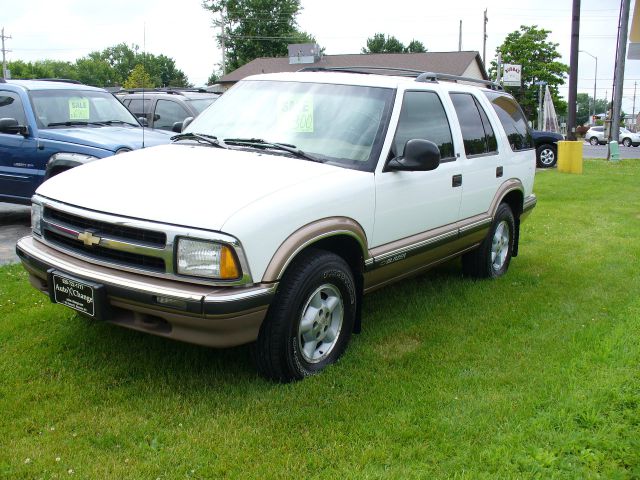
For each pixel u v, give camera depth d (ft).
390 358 14.29
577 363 13.76
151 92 39.34
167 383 12.68
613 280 20.99
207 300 10.91
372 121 14.93
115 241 11.73
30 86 27.89
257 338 12.19
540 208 35.94
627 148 134.21
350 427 11.18
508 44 184.34
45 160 26.00
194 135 15.66
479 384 12.93
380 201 14.33
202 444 10.57
